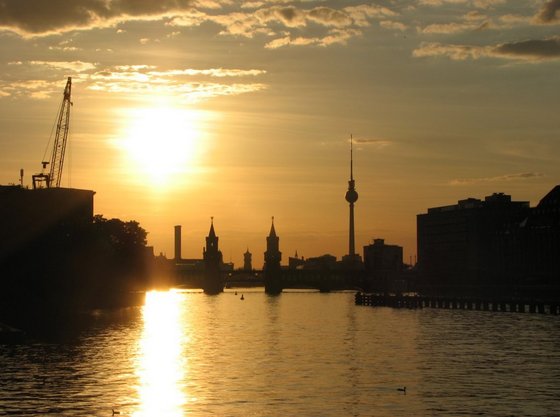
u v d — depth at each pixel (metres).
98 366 152.25
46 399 120.62
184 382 135.25
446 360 162.25
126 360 160.88
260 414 112.44
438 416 111.38
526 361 160.50
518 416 111.12
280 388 130.12
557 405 117.56
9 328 199.75
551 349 181.50
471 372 146.00
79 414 111.56
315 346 189.38
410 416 111.44
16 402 118.62
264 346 189.12
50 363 156.00
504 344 192.75
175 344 192.88
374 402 119.69
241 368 150.75
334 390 128.50
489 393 126.06
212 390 128.25
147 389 128.75
